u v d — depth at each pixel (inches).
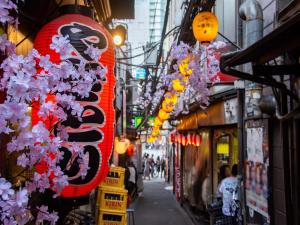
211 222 462.9
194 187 799.7
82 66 134.2
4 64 104.3
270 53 219.0
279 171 342.3
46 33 183.6
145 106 1315.2
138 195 1195.9
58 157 129.7
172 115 1031.0
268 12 385.4
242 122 448.8
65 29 184.5
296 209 299.3
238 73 255.1
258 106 356.2
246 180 422.6
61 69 118.2
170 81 665.0
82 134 178.1
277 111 325.4
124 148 924.0
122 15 587.5
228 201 433.7
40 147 116.3
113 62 194.4
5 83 104.7
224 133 636.7
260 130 378.6
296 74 251.4
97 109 182.7
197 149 810.8
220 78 527.2
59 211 215.3
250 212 408.5
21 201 101.6
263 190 366.6
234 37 536.7
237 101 470.9
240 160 445.7
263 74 253.1
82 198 220.4
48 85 115.4
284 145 316.5
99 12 500.1
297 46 189.8
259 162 380.2
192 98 741.9
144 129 1672.0
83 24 189.5
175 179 1170.6
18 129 110.0
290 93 266.2
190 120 845.2
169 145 1705.2
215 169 683.4
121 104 1141.7
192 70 514.6
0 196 99.7
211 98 569.3
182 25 466.9
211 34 368.5
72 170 173.2
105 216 383.2
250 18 350.0
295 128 301.4
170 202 1071.6
